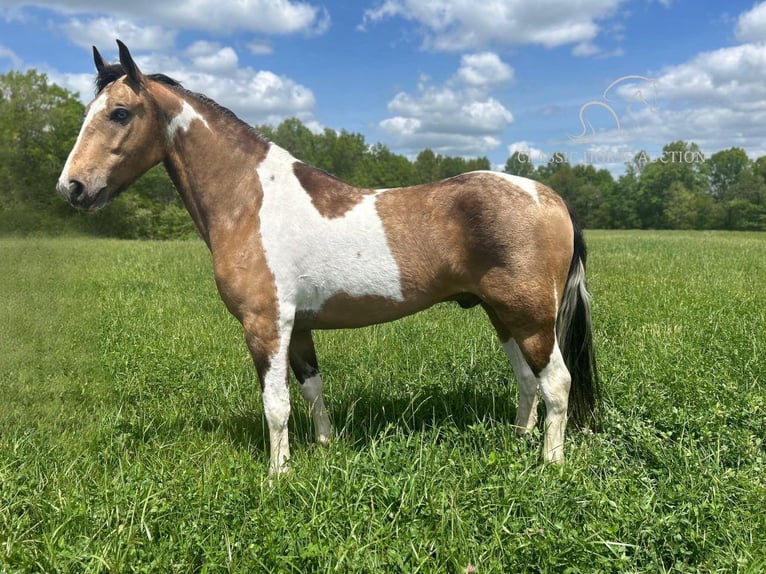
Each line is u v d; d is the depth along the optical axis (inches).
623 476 109.5
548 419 123.6
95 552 87.8
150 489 103.1
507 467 109.3
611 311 246.8
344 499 100.0
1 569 85.0
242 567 85.0
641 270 394.3
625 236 1042.7
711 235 1104.2
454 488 104.7
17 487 107.2
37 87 1448.1
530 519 94.3
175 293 342.6
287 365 129.6
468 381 170.7
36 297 333.4
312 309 130.5
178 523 96.2
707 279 331.3
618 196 2468.0
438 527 92.4
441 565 86.3
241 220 128.5
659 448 118.8
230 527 96.0
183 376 186.4
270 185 129.4
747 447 115.7
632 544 90.0
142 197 1462.8
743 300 251.3
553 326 121.6
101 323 269.0
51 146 1349.7
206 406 166.7
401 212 123.1
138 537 92.8
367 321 132.3
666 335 198.1
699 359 167.5
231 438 147.7
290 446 142.6
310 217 125.0
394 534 93.0
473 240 118.6
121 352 220.2
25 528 97.7
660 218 2422.5
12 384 190.5
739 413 128.5
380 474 107.5
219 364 198.7
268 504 102.0
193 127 132.8
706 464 112.0
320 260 124.3
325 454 122.3
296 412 160.1
